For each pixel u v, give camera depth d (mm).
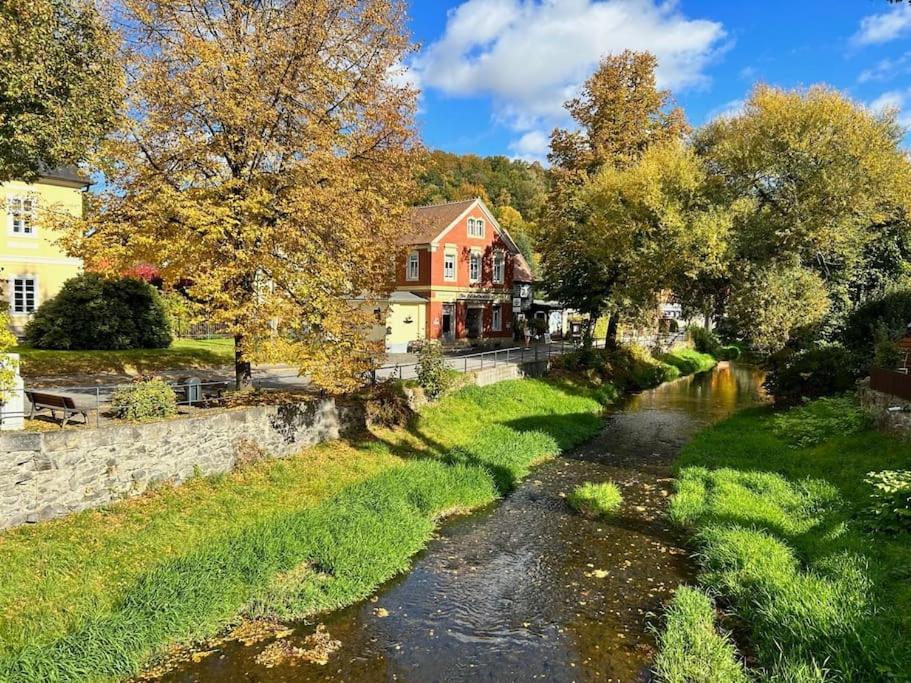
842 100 24719
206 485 12352
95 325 24016
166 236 12820
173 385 14703
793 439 17812
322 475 14164
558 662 7688
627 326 35688
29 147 12398
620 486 15250
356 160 15414
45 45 12281
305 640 8141
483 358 30031
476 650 7957
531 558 10914
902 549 9320
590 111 34094
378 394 18250
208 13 13984
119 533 9906
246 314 13070
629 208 26891
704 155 31969
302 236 13047
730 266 26047
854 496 12062
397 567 10320
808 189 24703
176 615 8039
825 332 25438
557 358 30875
